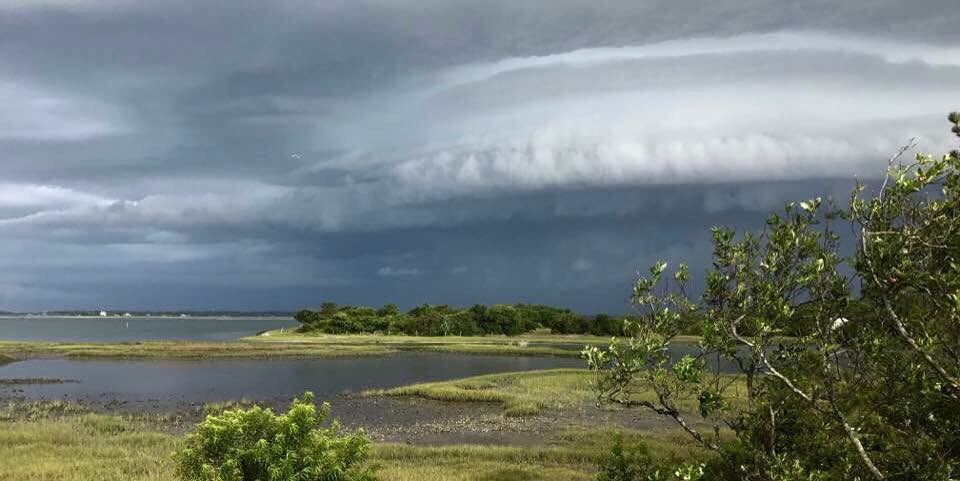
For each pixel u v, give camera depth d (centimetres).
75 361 7425
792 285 623
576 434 2686
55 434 2497
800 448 692
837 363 632
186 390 4825
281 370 6456
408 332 13712
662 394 694
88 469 1838
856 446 591
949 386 582
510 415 3397
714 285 655
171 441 2431
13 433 2464
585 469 2014
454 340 11694
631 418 3166
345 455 1061
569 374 5219
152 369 6512
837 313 600
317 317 14550
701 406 670
